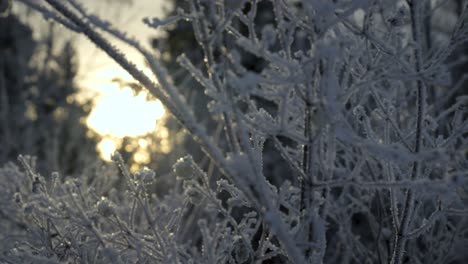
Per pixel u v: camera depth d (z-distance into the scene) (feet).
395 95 8.25
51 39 35.63
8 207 8.70
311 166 5.46
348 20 5.56
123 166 6.70
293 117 6.21
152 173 6.70
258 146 5.81
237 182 4.90
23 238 8.39
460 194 7.72
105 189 10.31
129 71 4.82
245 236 6.66
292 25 5.39
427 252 8.37
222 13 5.18
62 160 23.54
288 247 4.85
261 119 5.51
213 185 12.30
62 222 8.46
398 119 8.16
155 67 4.70
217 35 4.98
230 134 5.05
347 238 9.27
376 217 9.52
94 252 7.46
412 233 6.39
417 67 5.83
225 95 5.19
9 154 29.14
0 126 31.37
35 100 33.81
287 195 6.64
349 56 6.41
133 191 6.67
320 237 5.76
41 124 31.40
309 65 4.90
